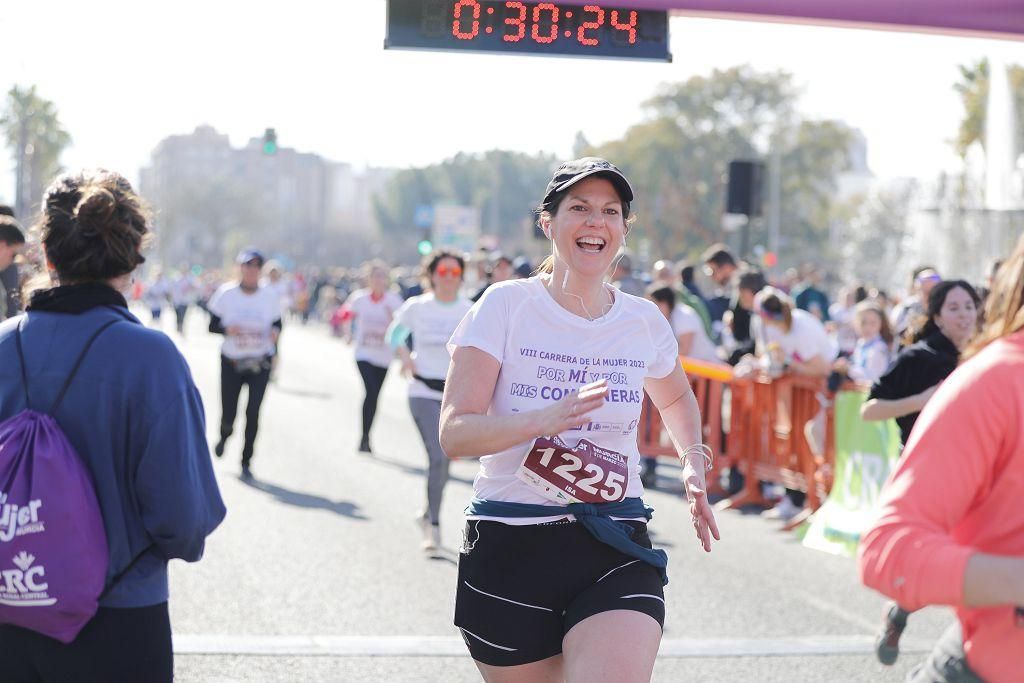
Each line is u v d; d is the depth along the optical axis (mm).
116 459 3070
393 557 8156
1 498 2939
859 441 8883
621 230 3543
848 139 71250
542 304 3512
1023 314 2371
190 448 3105
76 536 2945
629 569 3428
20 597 2930
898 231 76062
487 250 15906
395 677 5586
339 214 171000
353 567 7824
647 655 3268
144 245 3309
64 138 57438
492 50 9375
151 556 3117
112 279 3240
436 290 8531
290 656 5867
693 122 69375
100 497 3051
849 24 9273
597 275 3543
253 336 11531
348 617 6613
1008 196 26656
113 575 3049
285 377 24812
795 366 10086
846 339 17281
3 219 6641
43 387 3086
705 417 11594
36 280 3303
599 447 3506
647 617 3334
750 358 10820
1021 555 2326
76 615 2963
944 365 6262
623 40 9438
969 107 36156
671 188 68000
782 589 7629
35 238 3318
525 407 3510
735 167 19500
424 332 8422
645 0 9312
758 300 10289
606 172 3461
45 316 3160
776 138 69938
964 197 31641
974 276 27016
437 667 5758
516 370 3506
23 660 3070
